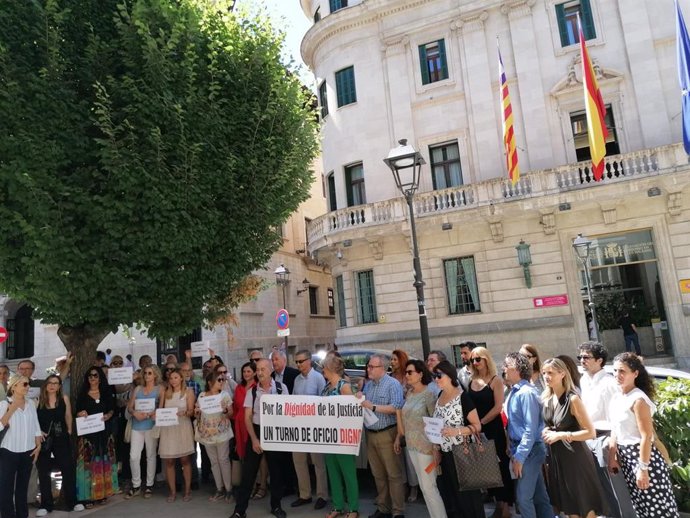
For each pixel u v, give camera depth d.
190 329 8.58
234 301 11.08
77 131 7.22
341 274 20.72
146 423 7.69
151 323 8.47
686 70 11.52
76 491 7.20
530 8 18.72
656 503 4.34
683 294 16.00
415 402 5.43
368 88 20.81
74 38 7.65
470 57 19.44
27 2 7.01
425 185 19.75
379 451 5.92
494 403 5.64
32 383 9.57
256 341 24.17
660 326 16.66
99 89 7.11
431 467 5.26
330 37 21.94
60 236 6.80
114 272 7.20
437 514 5.22
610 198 16.45
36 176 6.67
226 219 8.41
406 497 6.77
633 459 4.46
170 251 7.51
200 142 7.84
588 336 17.03
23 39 7.00
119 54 7.79
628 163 16.34
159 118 7.54
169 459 7.41
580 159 17.97
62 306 7.19
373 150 20.44
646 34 17.28
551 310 17.38
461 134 19.41
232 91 8.81
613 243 17.09
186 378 8.73
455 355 18.31
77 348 8.39
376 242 19.52
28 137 6.59
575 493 4.55
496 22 19.31
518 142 18.50
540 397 5.05
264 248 9.46
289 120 9.48
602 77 17.61
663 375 7.03
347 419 6.01
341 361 6.51
